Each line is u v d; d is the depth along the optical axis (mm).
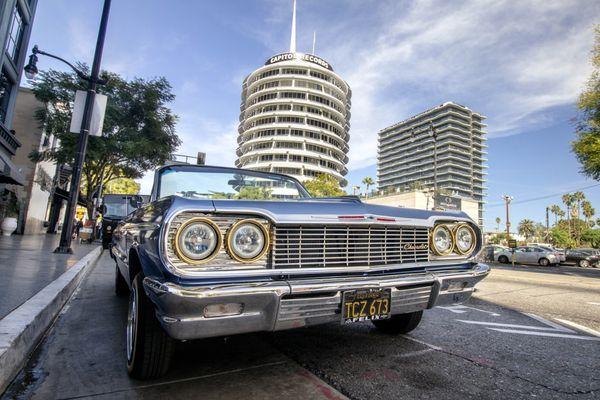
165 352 2596
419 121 162375
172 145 22266
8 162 14906
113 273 8430
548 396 2602
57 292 4527
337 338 3836
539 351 3699
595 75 18141
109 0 11227
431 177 148250
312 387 2615
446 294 3020
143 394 2455
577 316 5719
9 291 4406
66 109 20000
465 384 2758
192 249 2166
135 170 23641
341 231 2645
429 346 3668
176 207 2178
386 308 2650
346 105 104750
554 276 13812
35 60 10414
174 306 2059
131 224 3629
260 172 4270
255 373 2846
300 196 4191
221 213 2270
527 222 104125
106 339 3613
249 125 99750
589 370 3178
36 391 2469
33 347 3281
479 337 4137
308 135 91250
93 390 2500
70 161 19953
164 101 22047
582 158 18328
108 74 20359
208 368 2934
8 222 16828
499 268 20703
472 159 151375
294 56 95812
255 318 2250
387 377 2834
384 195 70750
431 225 3072
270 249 2418
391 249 2873
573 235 86188
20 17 17984
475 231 3363
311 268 2479
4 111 17156
